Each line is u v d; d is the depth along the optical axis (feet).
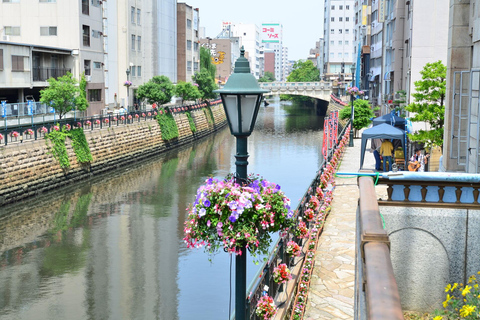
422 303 24.95
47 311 56.13
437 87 90.27
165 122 185.06
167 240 80.59
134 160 157.89
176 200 107.55
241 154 22.30
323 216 51.44
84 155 126.11
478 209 24.11
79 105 126.93
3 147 97.81
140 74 222.28
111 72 196.65
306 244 42.98
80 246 77.46
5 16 161.79
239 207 20.75
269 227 22.21
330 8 475.72
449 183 24.38
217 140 225.56
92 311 55.93
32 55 146.20
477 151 45.70
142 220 91.86
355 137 168.45
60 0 160.04
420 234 24.66
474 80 50.14
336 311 32.40
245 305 22.90
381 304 9.75
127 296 59.93
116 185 122.62
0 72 128.16
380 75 215.72
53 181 112.98
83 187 119.03
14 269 68.18
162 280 64.59
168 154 179.63
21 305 57.52
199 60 311.47
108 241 79.92
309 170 143.84
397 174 24.36
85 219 92.17
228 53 486.38
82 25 163.63
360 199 18.67
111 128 146.41
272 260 30.89
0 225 87.25
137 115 166.81
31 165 105.50
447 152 62.64
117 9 202.49
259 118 333.62
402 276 25.05
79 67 161.79
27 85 136.98
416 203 24.54
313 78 502.38
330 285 36.45
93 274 66.64
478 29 49.80
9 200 97.76
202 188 21.74
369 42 269.64
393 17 168.96
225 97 21.97
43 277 65.62
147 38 227.61
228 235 21.15
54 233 83.66
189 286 62.80
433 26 124.16
